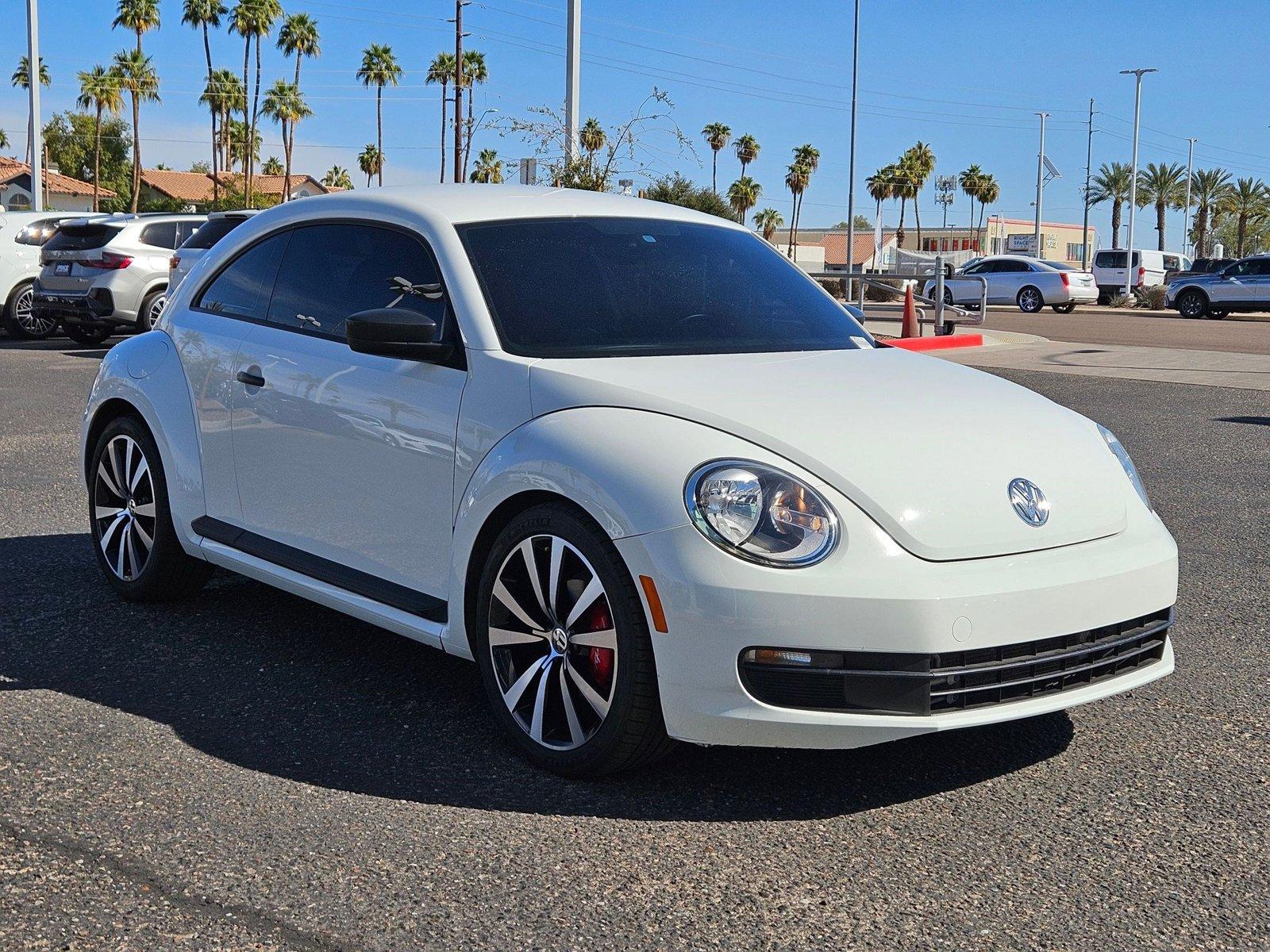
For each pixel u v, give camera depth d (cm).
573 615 312
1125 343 2052
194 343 448
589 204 422
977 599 289
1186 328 2608
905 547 292
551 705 324
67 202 7562
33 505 650
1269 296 3042
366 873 268
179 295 475
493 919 250
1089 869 277
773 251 456
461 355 353
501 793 311
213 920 247
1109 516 327
